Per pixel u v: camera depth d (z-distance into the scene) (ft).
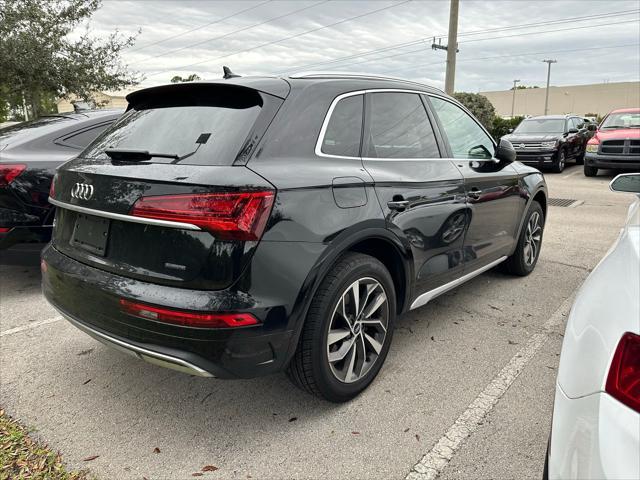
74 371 10.25
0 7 40.60
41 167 13.67
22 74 41.68
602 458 3.96
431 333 11.90
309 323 7.93
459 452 7.73
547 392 9.37
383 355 9.60
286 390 9.55
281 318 7.30
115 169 7.91
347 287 8.34
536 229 16.21
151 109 9.46
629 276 4.70
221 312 6.84
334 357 8.46
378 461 7.55
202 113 8.48
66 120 15.71
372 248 9.54
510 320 12.67
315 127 8.44
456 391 9.41
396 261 9.66
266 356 7.34
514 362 10.51
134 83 48.19
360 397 9.22
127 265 7.59
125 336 7.55
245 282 6.98
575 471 4.17
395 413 8.73
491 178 12.64
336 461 7.57
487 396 9.24
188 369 7.15
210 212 6.82
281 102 8.19
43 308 13.56
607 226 23.99
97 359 10.77
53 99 48.62
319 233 7.70
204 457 7.68
